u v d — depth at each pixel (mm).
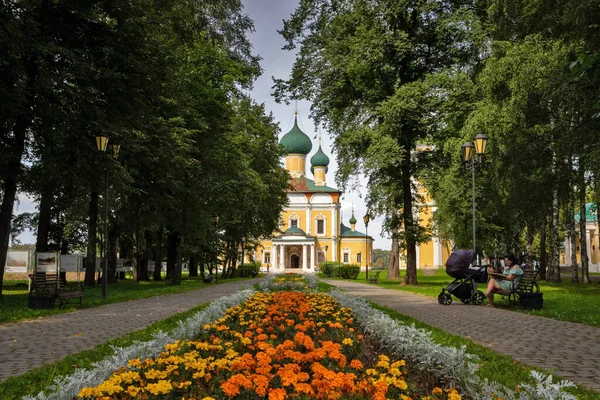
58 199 23891
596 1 14008
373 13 23656
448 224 31984
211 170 26062
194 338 6367
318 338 6500
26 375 5332
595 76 6875
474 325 9758
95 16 17047
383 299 16234
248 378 3801
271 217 40875
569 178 18375
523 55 17047
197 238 28719
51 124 16094
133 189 21188
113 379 3746
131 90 17906
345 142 24578
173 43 20734
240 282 29953
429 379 4695
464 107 22000
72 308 12570
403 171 26609
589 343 7648
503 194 23016
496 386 3916
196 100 24797
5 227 15688
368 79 25203
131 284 26688
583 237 26906
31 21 14016
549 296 16641
